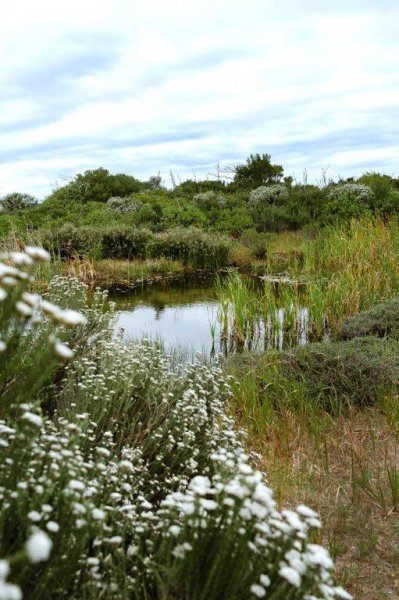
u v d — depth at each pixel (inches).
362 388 219.3
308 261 501.0
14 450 85.5
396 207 787.4
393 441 186.5
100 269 635.5
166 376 183.5
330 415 211.6
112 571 81.7
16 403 85.9
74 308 229.1
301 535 73.5
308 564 71.3
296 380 235.6
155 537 94.8
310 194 1023.6
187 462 134.4
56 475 80.8
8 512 74.9
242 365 259.6
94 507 85.0
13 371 101.7
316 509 149.2
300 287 494.3
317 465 171.9
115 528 93.2
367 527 141.8
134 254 720.3
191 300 501.0
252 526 72.1
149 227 859.4
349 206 810.2
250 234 828.6
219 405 185.8
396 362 229.8
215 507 75.7
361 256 438.3
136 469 121.3
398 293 366.3
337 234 540.7
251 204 1127.6
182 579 73.5
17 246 489.1
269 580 71.3
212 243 717.9
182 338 360.8
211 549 74.5
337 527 141.0
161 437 140.6
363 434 192.1
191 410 149.3
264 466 173.8
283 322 378.6
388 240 451.8
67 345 195.5
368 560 129.5
